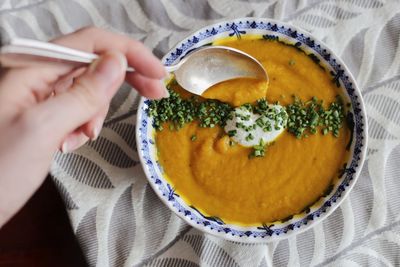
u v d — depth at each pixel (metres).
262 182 0.43
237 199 0.43
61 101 0.32
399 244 0.43
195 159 0.43
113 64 0.32
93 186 0.44
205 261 0.43
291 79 0.44
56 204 0.48
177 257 0.43
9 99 0.34
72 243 0.48
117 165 0.44
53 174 0.44
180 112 0.43
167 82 0.44
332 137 0.43
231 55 0.43
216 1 0.47
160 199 0.42
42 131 0.31
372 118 0.45
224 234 0.41
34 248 0.48
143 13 0.47
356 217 0.44
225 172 0.43
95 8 0.47
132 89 0.45
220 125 0.43
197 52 0.42
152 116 0.43
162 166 0.43
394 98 0.45
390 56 0.46
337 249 0.43
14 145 0.32
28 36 0.46
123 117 0.45
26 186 0.34
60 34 0.46
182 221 0.44
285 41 0.44
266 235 0.41
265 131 0.43
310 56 0.44
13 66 0.34
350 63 0.46
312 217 0.41
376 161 0.44
